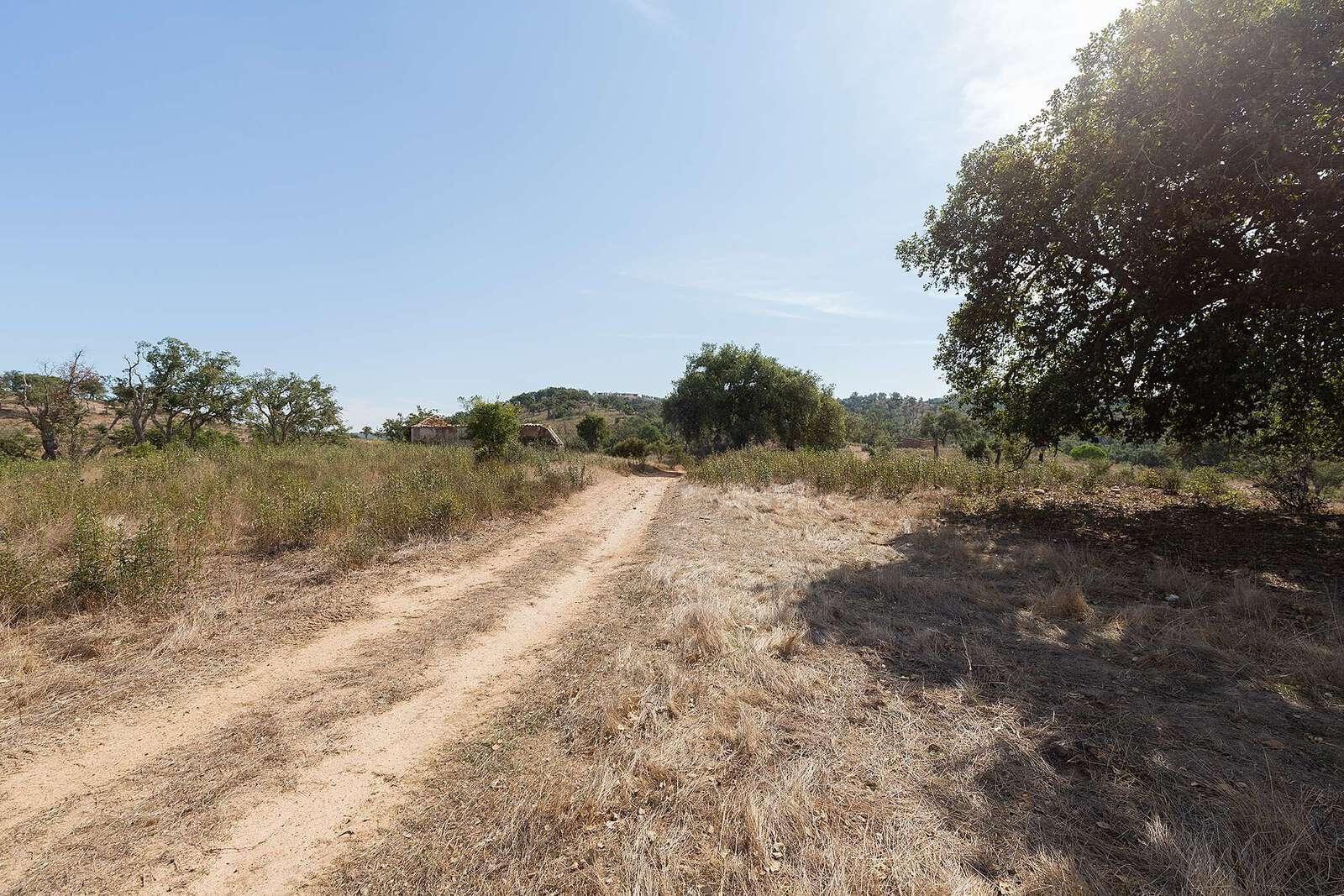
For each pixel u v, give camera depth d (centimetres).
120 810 273
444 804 273
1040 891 201
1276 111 653
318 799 281
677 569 686
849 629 470
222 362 4172
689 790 268
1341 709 326
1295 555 679
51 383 3453
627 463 3234
